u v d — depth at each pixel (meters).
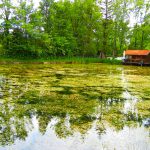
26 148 6.71
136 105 11.34
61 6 52.06
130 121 9.02
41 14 47.78
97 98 12.68
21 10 41.62
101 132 7.91
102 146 6.89
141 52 42.91
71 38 51.19
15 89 14.73
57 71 26.11
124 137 7.52
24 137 7.44
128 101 12.11
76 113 9.95
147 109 10.69
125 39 56.62
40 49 42.41
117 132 7.93
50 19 50.81
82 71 26.69
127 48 59.50
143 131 8.04
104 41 51.09
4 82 17.34
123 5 51.91
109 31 51.53
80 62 44.09
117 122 8.91
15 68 29.14
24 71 25.52
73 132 7.89
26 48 41.16
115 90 14.93
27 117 9.33
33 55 43.19
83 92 14.16
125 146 6.89
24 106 10.88
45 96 12.92
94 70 28.42
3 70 26.17
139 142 7.16
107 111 10.30
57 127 8.30
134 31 54.44
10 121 8.85
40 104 11.27
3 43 40.94
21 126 8.35
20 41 41.59
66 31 51.16
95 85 16.66
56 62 41.62
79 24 54.03
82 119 9.20
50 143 7.04
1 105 11.01
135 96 13.27
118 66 37.88
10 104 11.20
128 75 23.38
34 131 7.94
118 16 51.66
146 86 16.55
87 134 7.73
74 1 54.66
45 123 8.69
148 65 40.28
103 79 19.83
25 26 40.56
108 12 50.12
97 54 56.47
